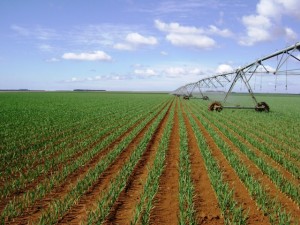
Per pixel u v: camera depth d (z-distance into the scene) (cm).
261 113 3322
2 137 1739
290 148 1530
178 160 1249
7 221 686
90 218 670
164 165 1149
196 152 1409
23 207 755
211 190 902
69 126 2259
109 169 1116
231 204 780
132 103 5725
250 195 852
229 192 879
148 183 922
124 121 2627
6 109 3844
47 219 680
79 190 855
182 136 1756
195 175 1045
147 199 818
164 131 1930
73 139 1742
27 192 870
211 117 2842
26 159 1248
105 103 5644
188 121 2631
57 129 2109
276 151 1471
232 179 1009
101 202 754
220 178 979
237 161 1178
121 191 880
